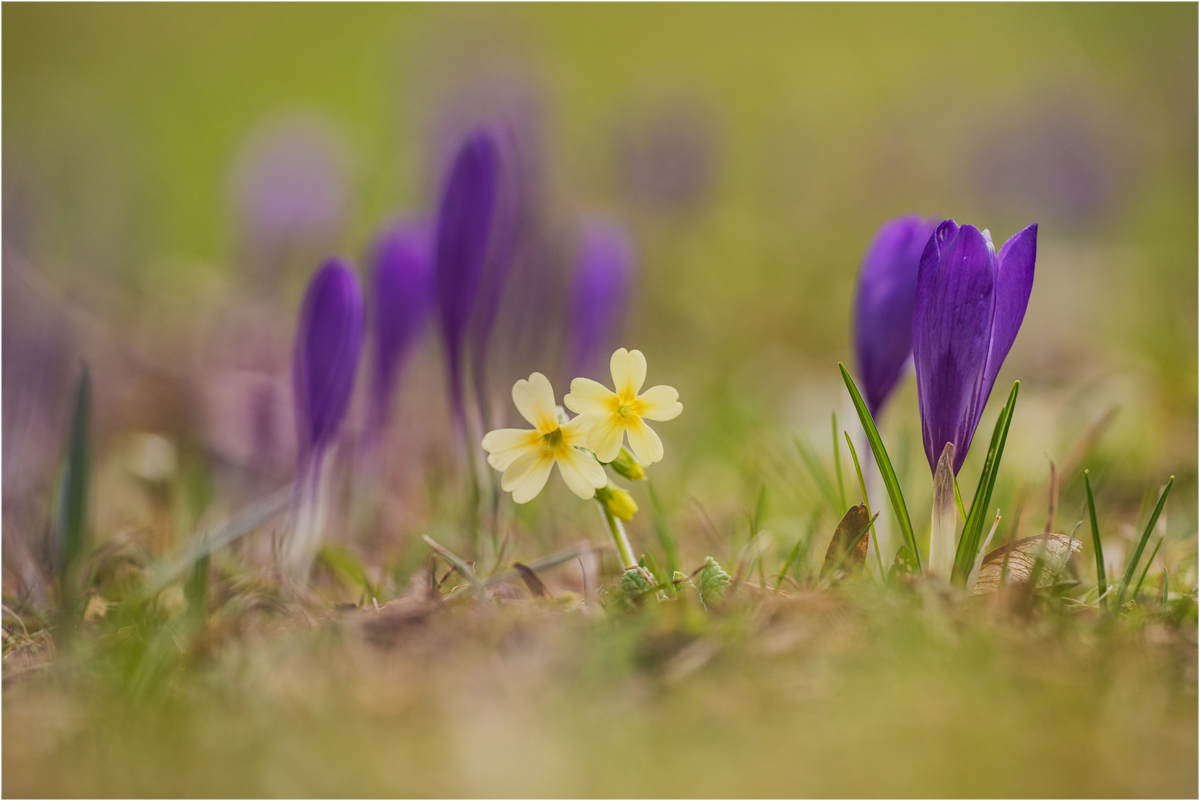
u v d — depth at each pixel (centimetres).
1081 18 390
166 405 152
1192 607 108
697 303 211
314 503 112
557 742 102
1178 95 258
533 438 105
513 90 183
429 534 117
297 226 196
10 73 392
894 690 103
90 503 122
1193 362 151
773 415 149
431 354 145
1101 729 102
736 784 101
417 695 104
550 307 125
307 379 112
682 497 123
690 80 364
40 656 108
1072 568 110
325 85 399
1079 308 196
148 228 236
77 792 102
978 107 274
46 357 142
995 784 101
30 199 195
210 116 366
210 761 102
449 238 114
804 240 240
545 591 109
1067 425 129
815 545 114
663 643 105
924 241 109
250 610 109
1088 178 227
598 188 243
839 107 305
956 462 106
